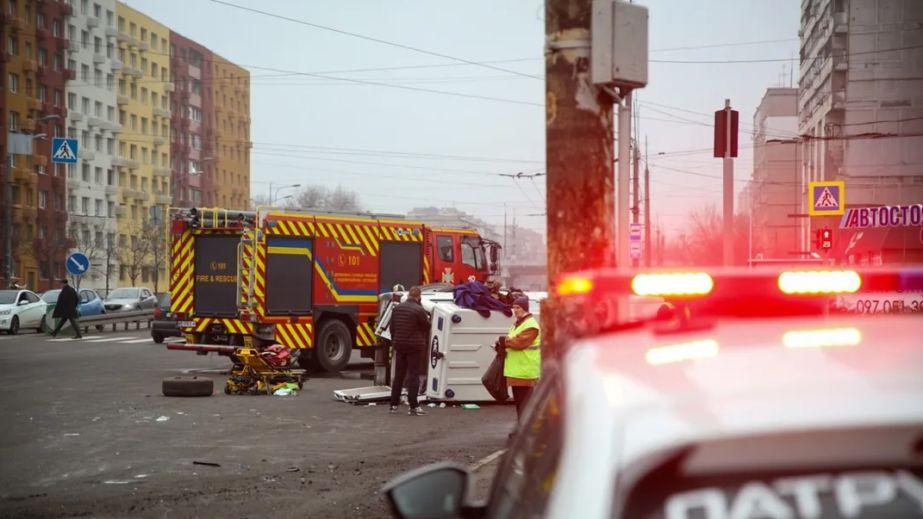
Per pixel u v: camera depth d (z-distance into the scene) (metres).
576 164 7.55
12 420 18.75
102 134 122.19
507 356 17.34
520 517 2.90
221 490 12.32
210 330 28.95
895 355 2.43
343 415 19.98
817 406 2.05
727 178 20.34
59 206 109.69
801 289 2.82
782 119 147.38
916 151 90.25
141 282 123.75
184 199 145.12
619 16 7.46
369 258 30.44
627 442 2.08
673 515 1.99
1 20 99.81
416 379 20.36
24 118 103.75
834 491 1.95
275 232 28.64
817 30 100.44
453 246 32.12
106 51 125.38
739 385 2.25
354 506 11.30
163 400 22.25
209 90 155.75
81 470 13.70
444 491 3.47
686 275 2.87
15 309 50.09
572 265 7.49
